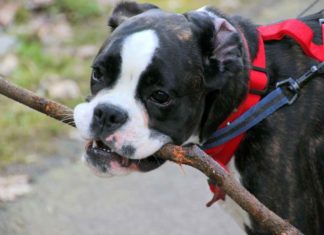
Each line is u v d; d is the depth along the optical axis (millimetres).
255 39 3316
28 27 6895
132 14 3398
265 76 3227
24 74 6156
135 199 4828
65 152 5324
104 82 3029
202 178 5082
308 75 3234
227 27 3100
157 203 4793
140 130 2973
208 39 3086
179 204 4785
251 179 3236
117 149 2965
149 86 2951
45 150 5320
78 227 4527
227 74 3096
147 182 5023
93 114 2992
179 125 3061
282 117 3209
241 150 3238
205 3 7438
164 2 7449
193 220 4625
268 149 3191
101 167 3076
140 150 2973
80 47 6656
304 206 3258
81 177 5051
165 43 2973
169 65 2943
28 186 4918
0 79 3180
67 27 6945
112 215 4656
